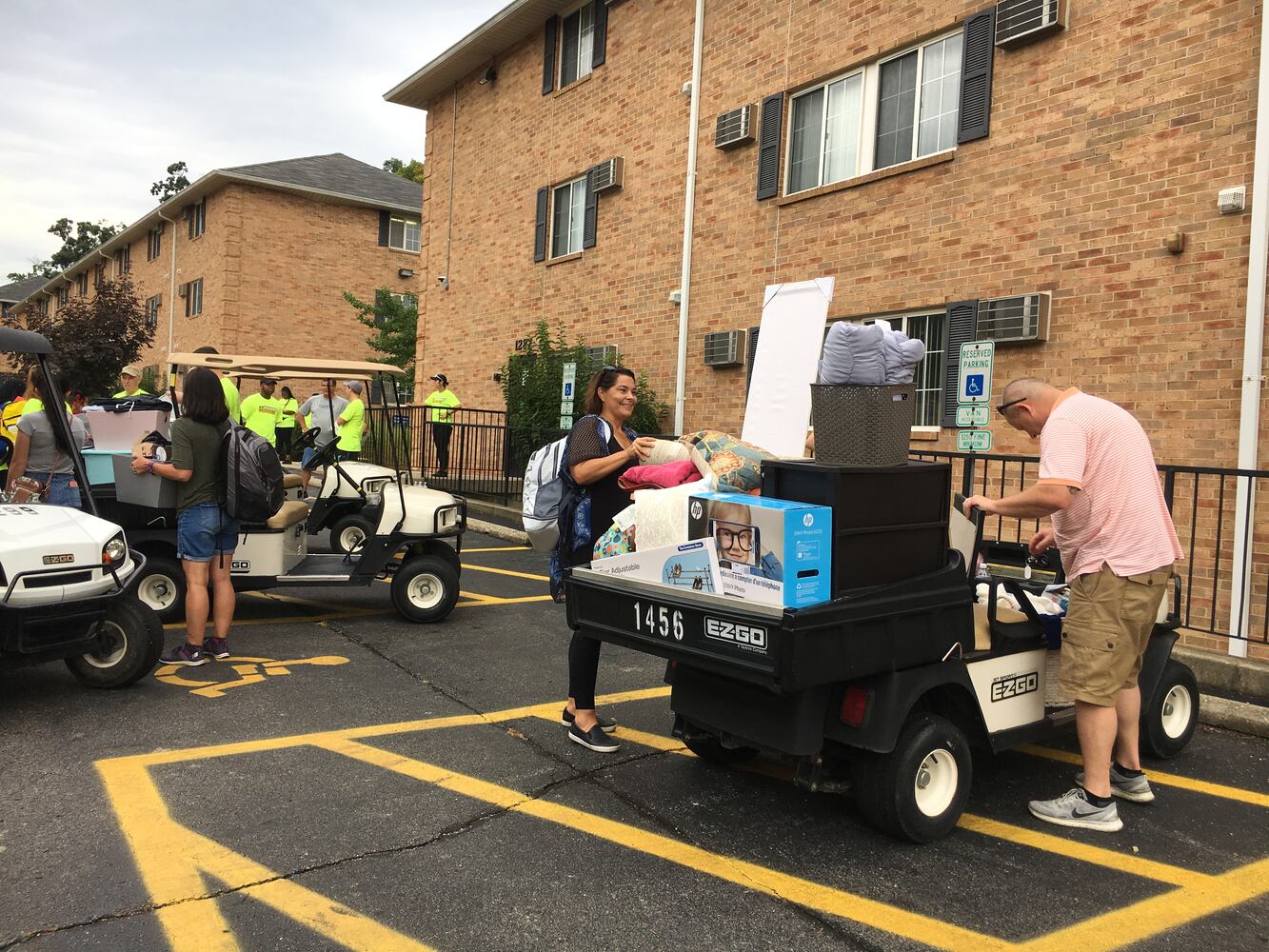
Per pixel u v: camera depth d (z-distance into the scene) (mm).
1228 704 5207
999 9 8227
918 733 3465
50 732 4398
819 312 7398
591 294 13609
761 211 10773
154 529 6680
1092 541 3729
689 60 11836
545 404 12672
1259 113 6477
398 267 28297
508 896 3025
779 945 2785
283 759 4168
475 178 16531
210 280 26734
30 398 7773
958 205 8680
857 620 3240
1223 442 6789
